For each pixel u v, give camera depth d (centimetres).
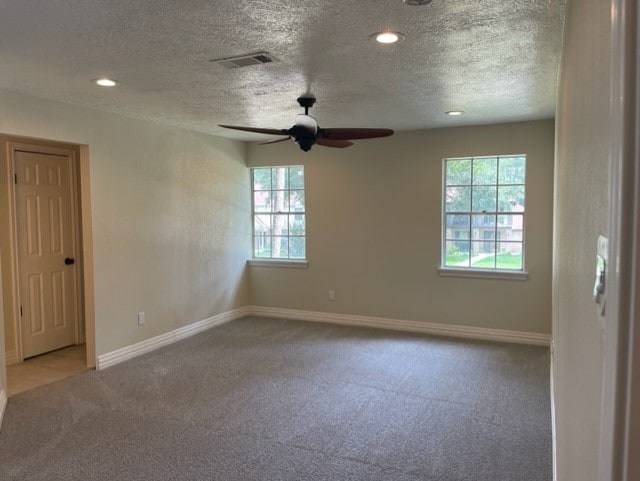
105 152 457
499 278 536
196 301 578
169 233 536
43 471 279
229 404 370
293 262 642
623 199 44
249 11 230
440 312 567
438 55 295
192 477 271
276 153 643
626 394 43
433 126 541
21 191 479
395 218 582
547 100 414
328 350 507
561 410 196
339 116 480
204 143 586
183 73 329
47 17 236
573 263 137
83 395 391
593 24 90
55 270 514
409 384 408
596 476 67
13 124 377
